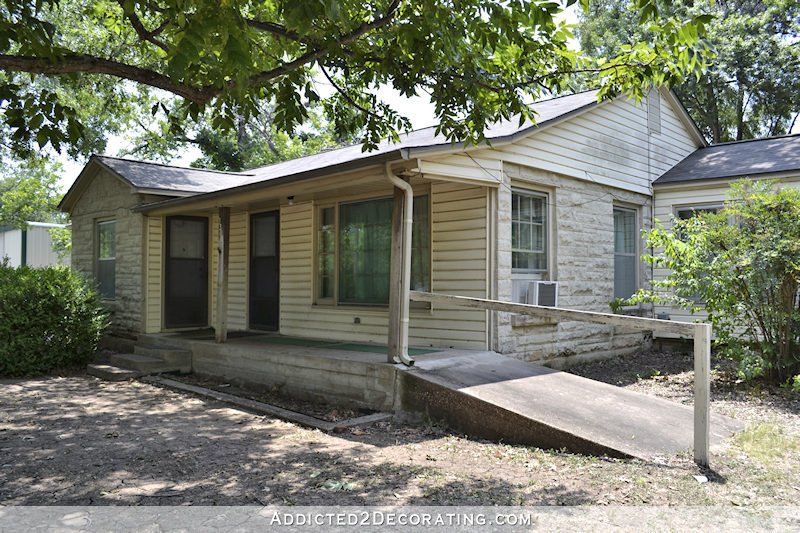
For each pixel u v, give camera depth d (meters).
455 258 8.41
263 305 11.46
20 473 4.63
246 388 8.80
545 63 6.16
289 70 5.20
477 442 5.54
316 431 6.03
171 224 11.96
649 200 11.48
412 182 8.77
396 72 5.69
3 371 9.88
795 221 7.14
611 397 6.24
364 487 4.18
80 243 13.98
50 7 4.57
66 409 7.23
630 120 10.99
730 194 8.10
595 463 4.71
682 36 4.50
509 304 5.89
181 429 6.14
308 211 10.50
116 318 12.41
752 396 7.09
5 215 32.06
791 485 4.17
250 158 28.45
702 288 7.67
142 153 28.73
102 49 15.90
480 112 6.00
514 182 8.58
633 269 11.23
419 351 7.96
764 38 20.20
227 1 3.76
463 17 5.46
